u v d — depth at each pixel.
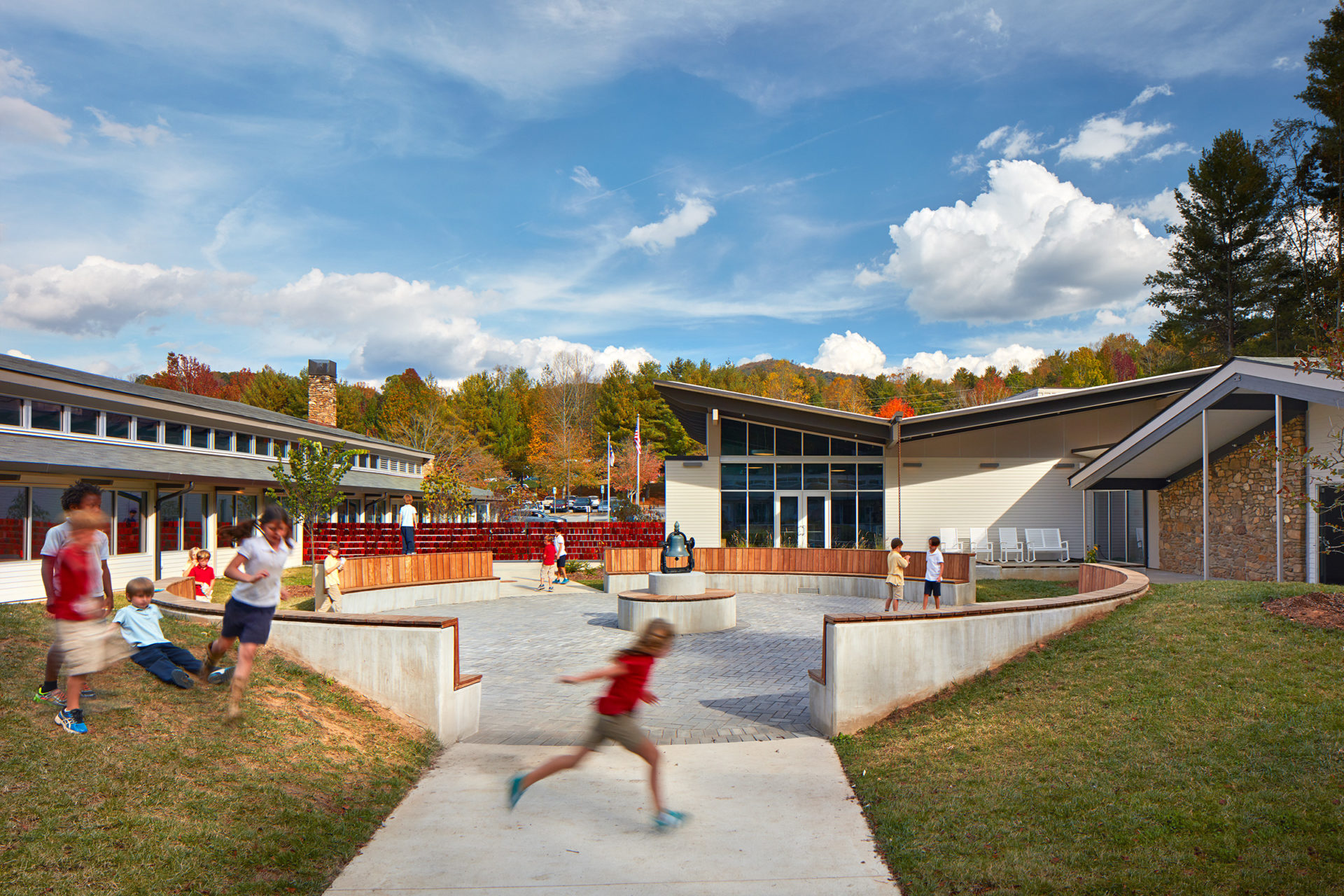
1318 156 34.44
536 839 4.95
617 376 75.94
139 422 21.70
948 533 23.62
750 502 25.33
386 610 17.25
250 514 25.42
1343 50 31.83
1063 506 24.42
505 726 8.18
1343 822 4.31
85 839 4.12
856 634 7.52
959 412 23.41
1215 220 38.53
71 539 5.27
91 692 5.82
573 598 19.66
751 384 90.12
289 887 4.21
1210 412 15.80
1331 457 9.50
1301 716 5.65
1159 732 5.84
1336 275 34.81
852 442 24.98
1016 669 7.96
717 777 6.24
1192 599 9.04
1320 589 8.65
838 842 4.89
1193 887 3.92
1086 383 76.25
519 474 73.12
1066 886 4.05
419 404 66.69
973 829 4.82
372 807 5.41
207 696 6.31
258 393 69.56
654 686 10.02
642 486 69.44
